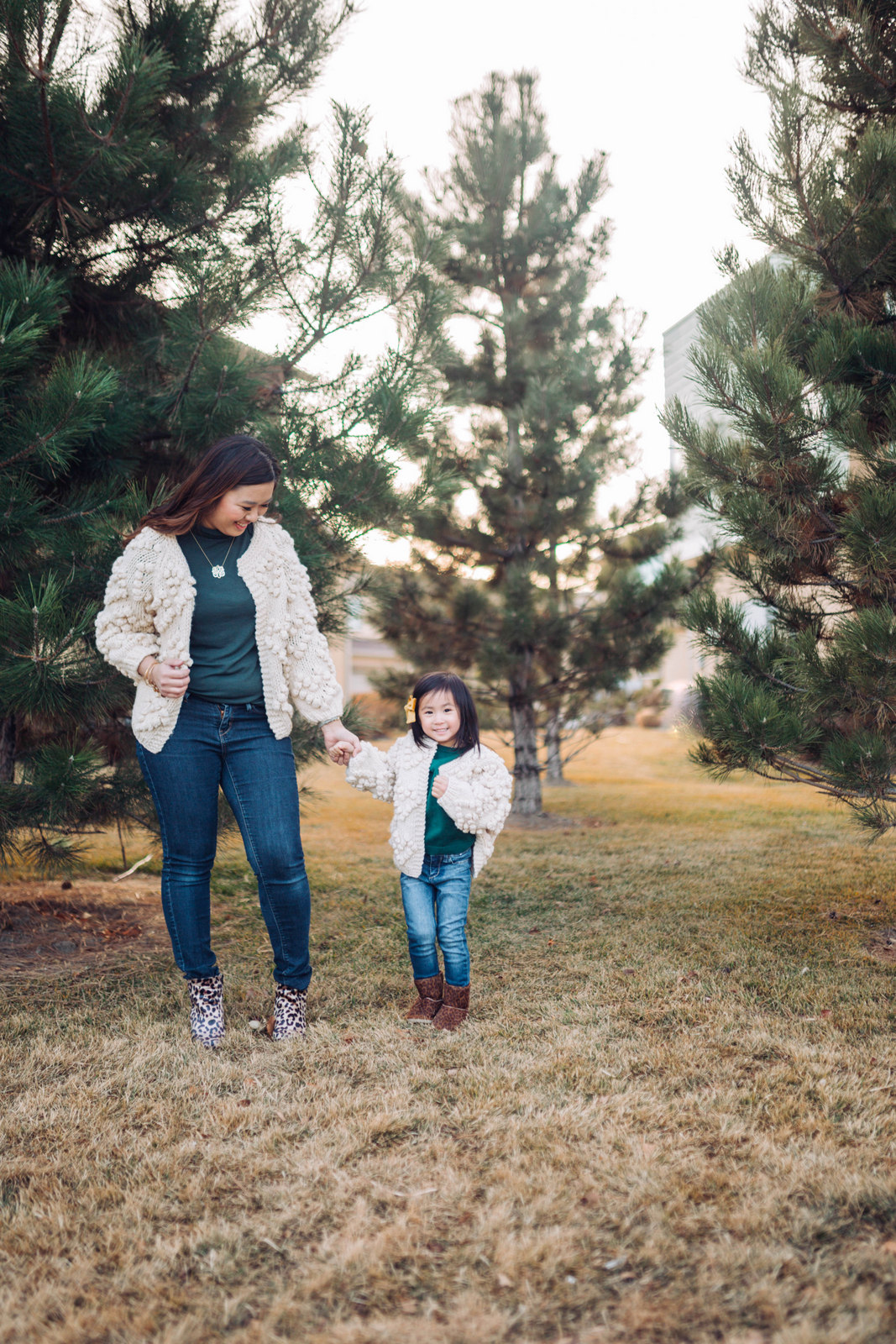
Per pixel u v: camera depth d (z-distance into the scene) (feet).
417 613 26.66
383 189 12.69
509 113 27.32
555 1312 4.79
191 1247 5.38
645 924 13.25
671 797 30.81
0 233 12.28
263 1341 4.60
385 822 26.30
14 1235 5.55
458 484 13.23
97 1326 4.75
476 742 9.54
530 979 10.67
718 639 11.77
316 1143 6.57
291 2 12.76
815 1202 5.73
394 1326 4.68
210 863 8.65
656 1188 5.88
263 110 13.71
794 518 10.71
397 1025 9.07
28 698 9.74
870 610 9.77
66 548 10.42
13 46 9.43
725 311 11.54
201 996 8.66
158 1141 6.68
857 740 9.96
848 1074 7.60
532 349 27.91
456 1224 5.61
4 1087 7.64
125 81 10.20
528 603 25.14
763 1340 4.53
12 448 9.55
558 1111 7.04
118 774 12.43
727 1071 7.79
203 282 11.37
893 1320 4.62
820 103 11.71
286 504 12.13
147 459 13.69
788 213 11.13
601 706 29.60
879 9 11.07
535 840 22.50
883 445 10.12
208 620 8.25
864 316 11.28
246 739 8.50
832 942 11.99
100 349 13.71
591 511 26.91
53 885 15.93
